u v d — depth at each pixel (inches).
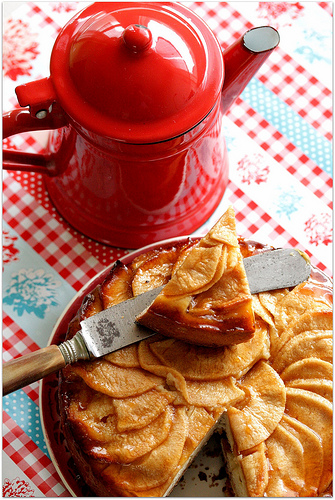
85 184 31.4
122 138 27.9
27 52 36.1
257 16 36.8
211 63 28.8
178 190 31.2
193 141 29.0
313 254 34.8
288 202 35.4
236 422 29.3
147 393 29.4
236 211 35.2
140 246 33.8
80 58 28.3
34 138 35.6
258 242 31.7
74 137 29.5
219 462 31.7
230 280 29.1
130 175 29.8
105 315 30.0
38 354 29.1
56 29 36.4
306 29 36.7
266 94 36.4
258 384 29.8
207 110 28.3
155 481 28.9
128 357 29.8
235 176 35.6
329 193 35.5
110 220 32.7
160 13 28.9
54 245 34.7
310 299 30.8
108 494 29.2
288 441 29.3
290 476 29.1
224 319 28.9
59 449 31.3
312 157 35.8
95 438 29.1
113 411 29.4
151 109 28.0
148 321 29.5
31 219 34.9
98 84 28.0
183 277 29.0
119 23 28.4
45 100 28.4
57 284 34.3
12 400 33.0
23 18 36.3
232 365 29.7
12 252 34.6
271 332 30.4
